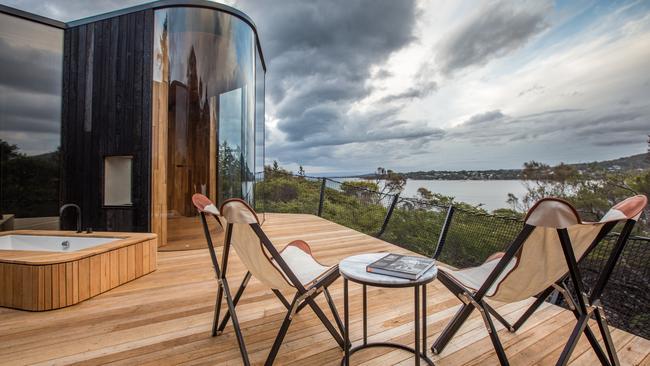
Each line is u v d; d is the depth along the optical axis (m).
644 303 2.05
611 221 1.33
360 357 1.77
